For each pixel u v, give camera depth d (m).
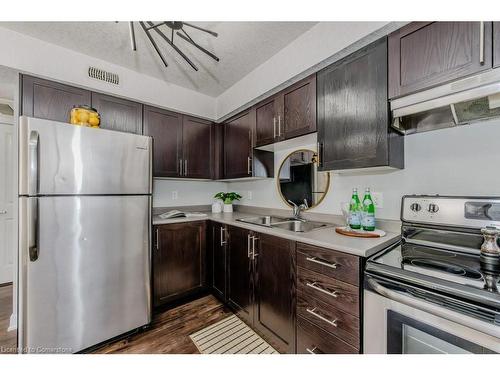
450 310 0.75
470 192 1.24
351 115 1.42
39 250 1.32
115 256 1.60
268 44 1.85
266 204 2.60
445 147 1.32
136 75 2.24
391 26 1.22
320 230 1.60
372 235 1.35
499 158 1.15
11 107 2.65
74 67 1.90
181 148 2.54
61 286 1.40
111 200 1.58
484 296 0.70
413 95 1.15
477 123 1.22
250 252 1.81
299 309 1.38
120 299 1.63
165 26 1.58
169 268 2.15
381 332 0.95
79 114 1.61
